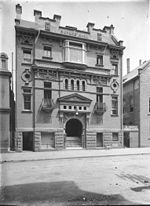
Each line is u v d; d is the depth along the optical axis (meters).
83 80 21.98
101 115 22.47
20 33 19.77
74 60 21.73
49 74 20.56
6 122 17.97
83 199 6.24
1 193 6.78
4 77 18.19
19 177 9.16
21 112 19.33
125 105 28.19
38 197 6.44
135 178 8.96
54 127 20.30
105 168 11.31
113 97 23.69
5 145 17.97
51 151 19.41
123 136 23.62
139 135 23.91
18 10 19.92
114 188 7.41
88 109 21.81
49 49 21.20
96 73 22.45
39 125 19.70
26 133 20.39
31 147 19.80
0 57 18.33
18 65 19.56
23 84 19.64
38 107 19.84
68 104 20.88
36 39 20.31
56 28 21.50
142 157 15.90
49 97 20.70
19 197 6.42
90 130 21.69
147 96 24.83
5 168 10.65
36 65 19.91
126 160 14.32
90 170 10.77
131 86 26.73
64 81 21.08
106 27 24.41
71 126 23.45
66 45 21.34
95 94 22.47
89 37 23.02
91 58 22.86
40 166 12.02
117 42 24.53
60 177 9.16
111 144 22.58
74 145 21.36
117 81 23.92
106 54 23.67
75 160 14.39
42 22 21.11
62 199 6.24
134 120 25.44
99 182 8.27
